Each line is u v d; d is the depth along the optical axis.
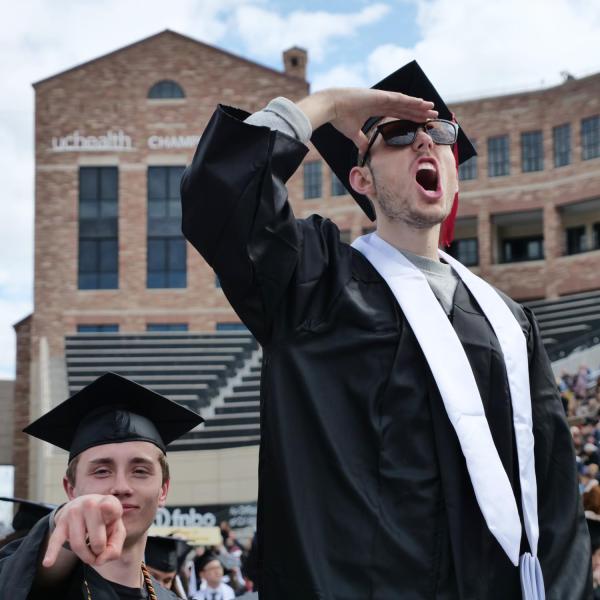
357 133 3.33
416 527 2.83
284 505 2.89
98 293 39.22
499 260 36.75
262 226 2.97
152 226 39.62
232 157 2.99
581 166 35.00
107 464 3.62
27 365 38.62
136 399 4.07
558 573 3.10
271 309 3.05
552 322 34.28
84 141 40.19
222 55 40.22
